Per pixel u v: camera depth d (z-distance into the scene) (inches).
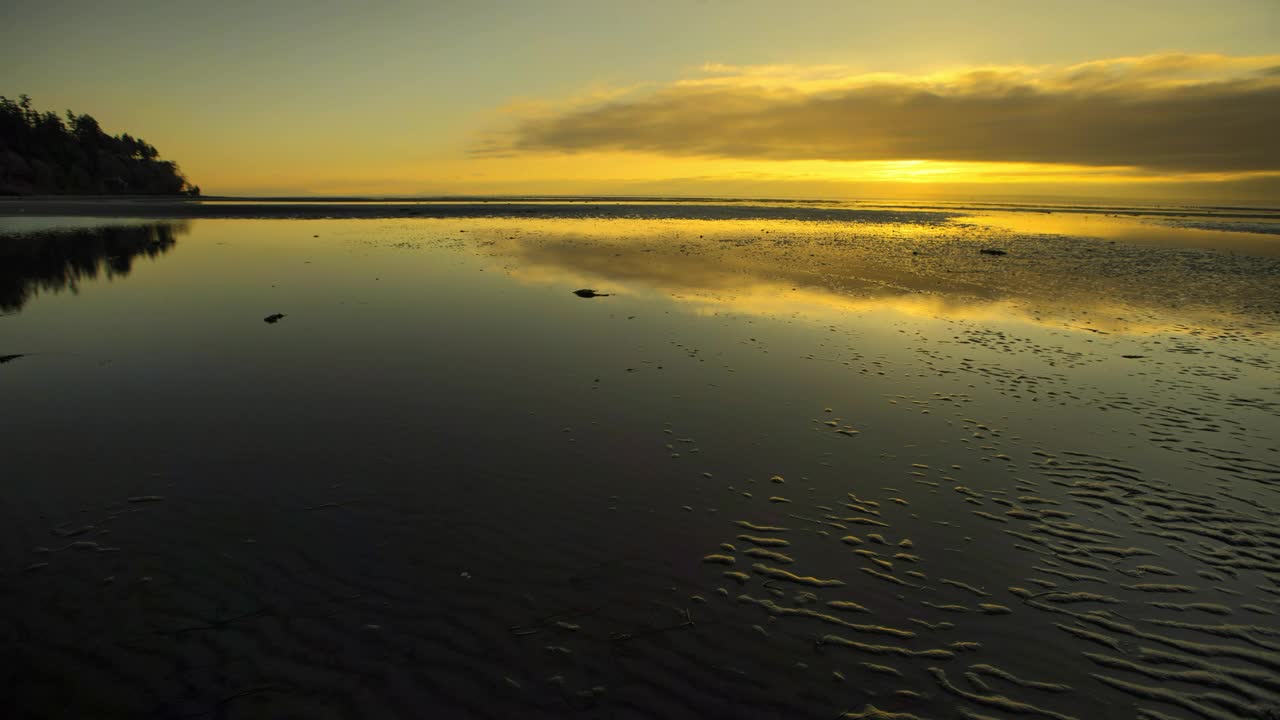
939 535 240.5
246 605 188.4
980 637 186.9
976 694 165.8
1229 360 465.7
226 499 249.8
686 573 212.5
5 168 3592.5
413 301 632.4
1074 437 331.3
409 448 301.1
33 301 625.3
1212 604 203.0
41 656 166.4
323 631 178.9
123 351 455.2
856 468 293.6
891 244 1194.6
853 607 198.4
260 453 292.0
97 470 271.1
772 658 176.1
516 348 472.1
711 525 243.0
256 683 160.1
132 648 170.1
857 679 169.6
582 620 188.4
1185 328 560.7
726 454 304.7
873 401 377.7
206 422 327.6
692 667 171.8
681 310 602.5
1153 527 248.1
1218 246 1169.4
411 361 438.3
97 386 380.5
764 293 691.4
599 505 254.7
